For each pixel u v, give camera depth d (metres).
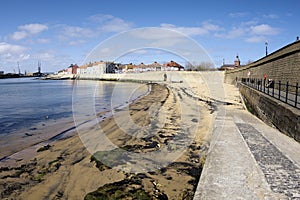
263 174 6.44
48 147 11.47
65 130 15.37
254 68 34.50
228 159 7.65
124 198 6.51
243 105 23.98
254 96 19.06
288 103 12.02
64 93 46.88
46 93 47.59
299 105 11.48
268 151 8.44
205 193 5.48
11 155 10.48
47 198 6.73
